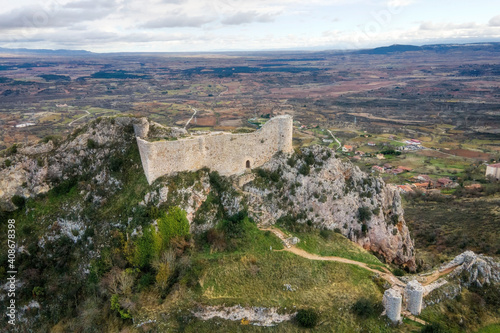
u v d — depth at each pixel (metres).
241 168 77.62
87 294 60.59
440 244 93.25
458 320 52.25
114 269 59.72
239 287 56.66
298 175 78.50
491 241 86.56
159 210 64.06
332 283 58.72
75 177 74.31
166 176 68.75
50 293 62.78
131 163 71.81
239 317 53.06
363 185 81.94
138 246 60.91
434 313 53.28
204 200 70.69
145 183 67.81
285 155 80.44
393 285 59.00
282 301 54.16
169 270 58.56
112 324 54.72
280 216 74.31
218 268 59.84
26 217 70.88
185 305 53.88
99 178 71.94
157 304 54.81
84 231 66.50
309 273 60.41
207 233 67.19
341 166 83.00
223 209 71.88
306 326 51.28
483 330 51.59
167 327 52.06
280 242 67.38
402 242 80.88
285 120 79.19
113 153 73.25
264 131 78.25
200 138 71.44
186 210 66.69
